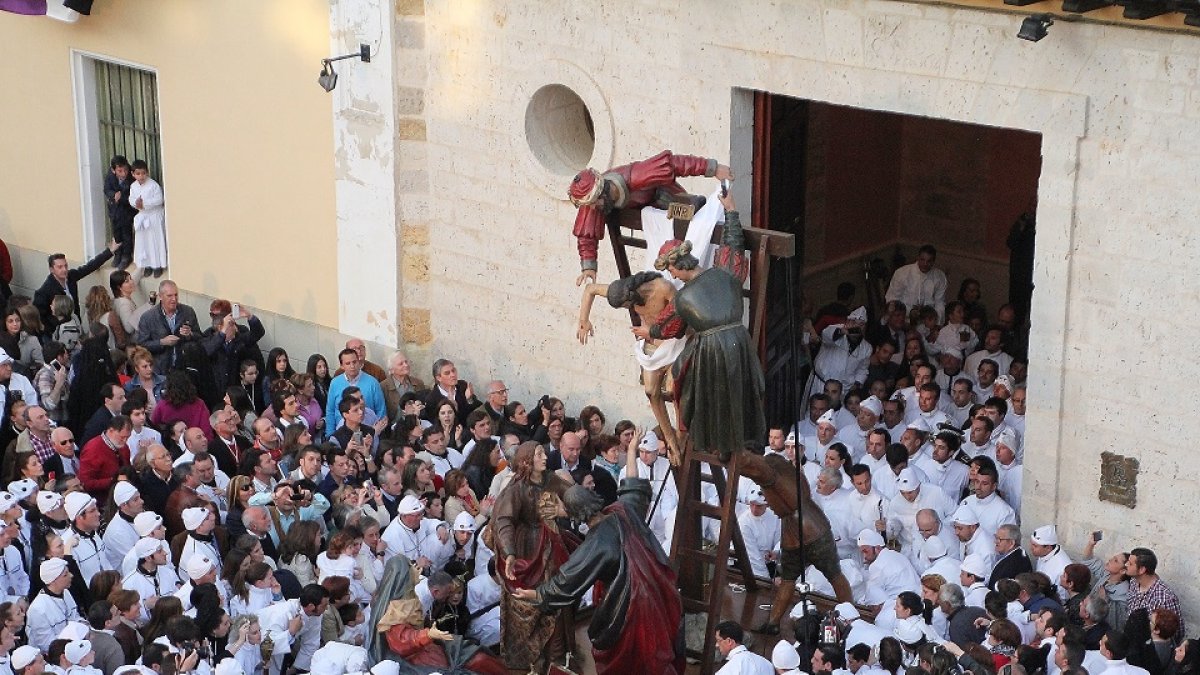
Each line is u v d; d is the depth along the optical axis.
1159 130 17.80
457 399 22.52
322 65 23.44
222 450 21.11
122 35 25.64
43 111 26.97
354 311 24.30
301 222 24.50
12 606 16.36
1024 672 16.11
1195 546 18.52
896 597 17.83
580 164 22.39
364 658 17.09
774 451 20.44
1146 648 17.48
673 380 16.00
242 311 25.47
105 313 24.70
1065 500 19.33
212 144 25.14
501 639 16.75
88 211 27.03
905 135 26.70
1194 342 18.08
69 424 22.78
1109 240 18.38
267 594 17.73
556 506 15.99
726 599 17.70
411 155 23.30
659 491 18.98
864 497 19.64
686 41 20.67
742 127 20.91
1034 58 18.34
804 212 24.98
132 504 18.86
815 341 23.53
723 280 15.62
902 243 27.20
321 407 22.89
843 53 19.61
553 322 22.78
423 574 19.03
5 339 23.59
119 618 17.14
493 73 22.31
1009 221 26.20
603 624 15.62
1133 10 17.27
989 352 22.89
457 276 23.52
